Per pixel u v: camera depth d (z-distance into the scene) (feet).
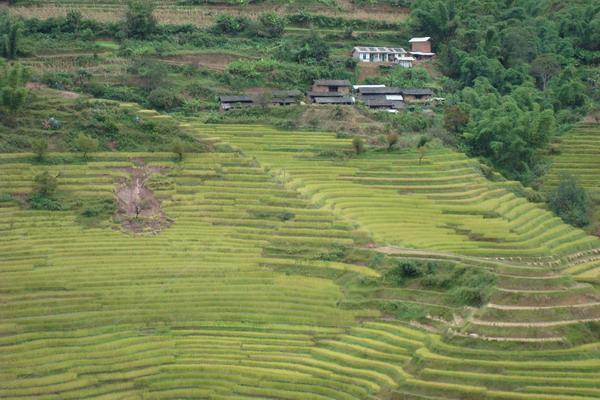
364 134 642.22
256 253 488.85
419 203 549.54
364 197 550.77
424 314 429.79
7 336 409.90
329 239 495.82
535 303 416.26
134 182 554.05
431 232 511.81
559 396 356.18
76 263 470.39
